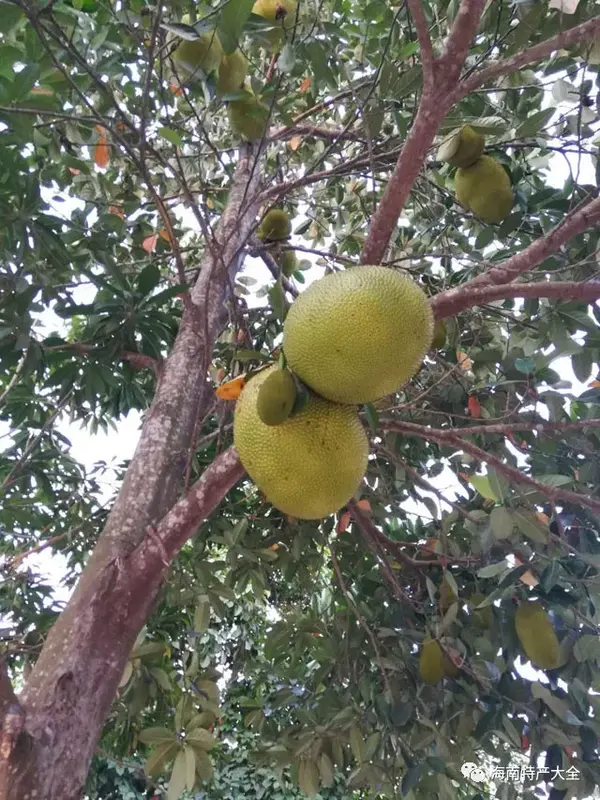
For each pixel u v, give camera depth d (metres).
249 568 1.92
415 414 1.93
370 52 1.79
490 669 1.46
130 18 1.25
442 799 1.56
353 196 2.47
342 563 2.06
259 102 1.39
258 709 1.82
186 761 1.17
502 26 1.51
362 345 0.93
